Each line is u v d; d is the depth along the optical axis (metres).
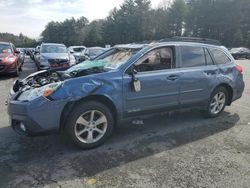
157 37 67.62
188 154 4.59
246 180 3.85
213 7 60.81
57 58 14.27
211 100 6.26
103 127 4.79
